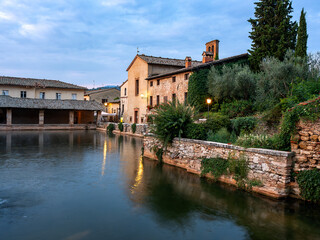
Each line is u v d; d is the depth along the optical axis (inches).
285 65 665.6
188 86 1026.1
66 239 244.4
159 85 1300.4
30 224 275.7
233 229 271.3
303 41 783.1
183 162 538.6
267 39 906.7
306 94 493.7
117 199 357.7
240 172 394.6
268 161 356.8
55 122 1973.4
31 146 874.1
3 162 591.2
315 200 317.1
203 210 320.5
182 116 559.5
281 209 315.3
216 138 505.7
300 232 264.4
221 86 850.1
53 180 448.5
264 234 260.5
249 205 332.2
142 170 529.7
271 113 534.9
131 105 1621.6
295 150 343.3
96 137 1251.2
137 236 253.4
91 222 283.1
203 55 1175.6
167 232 263.1
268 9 920.9
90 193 382.0
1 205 329.1
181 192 387.5
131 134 1371.8
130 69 1641.2
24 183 427.2
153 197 366.9
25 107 1627.7
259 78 762.8
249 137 418.6
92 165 578.6
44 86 1959.9
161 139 585.6
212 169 443.2
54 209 318.3
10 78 1925.4
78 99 2140.7
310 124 328.8
